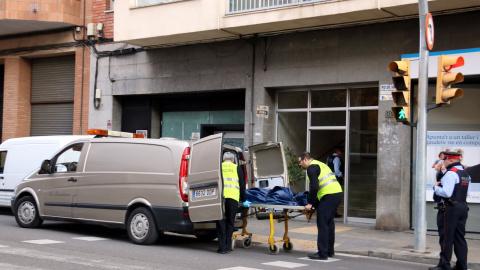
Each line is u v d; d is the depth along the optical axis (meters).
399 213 12.47
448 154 8.70
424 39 9.92
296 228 12.81
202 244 10.77
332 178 9.57
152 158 10.20
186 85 15.96
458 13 11.91
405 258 9.69
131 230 10.20
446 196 8.47
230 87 15.16
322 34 13.74
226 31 14.23
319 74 13.74
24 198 11.88
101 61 17.73
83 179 10.98
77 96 18.20
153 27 15.12
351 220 13.66
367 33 13.10
